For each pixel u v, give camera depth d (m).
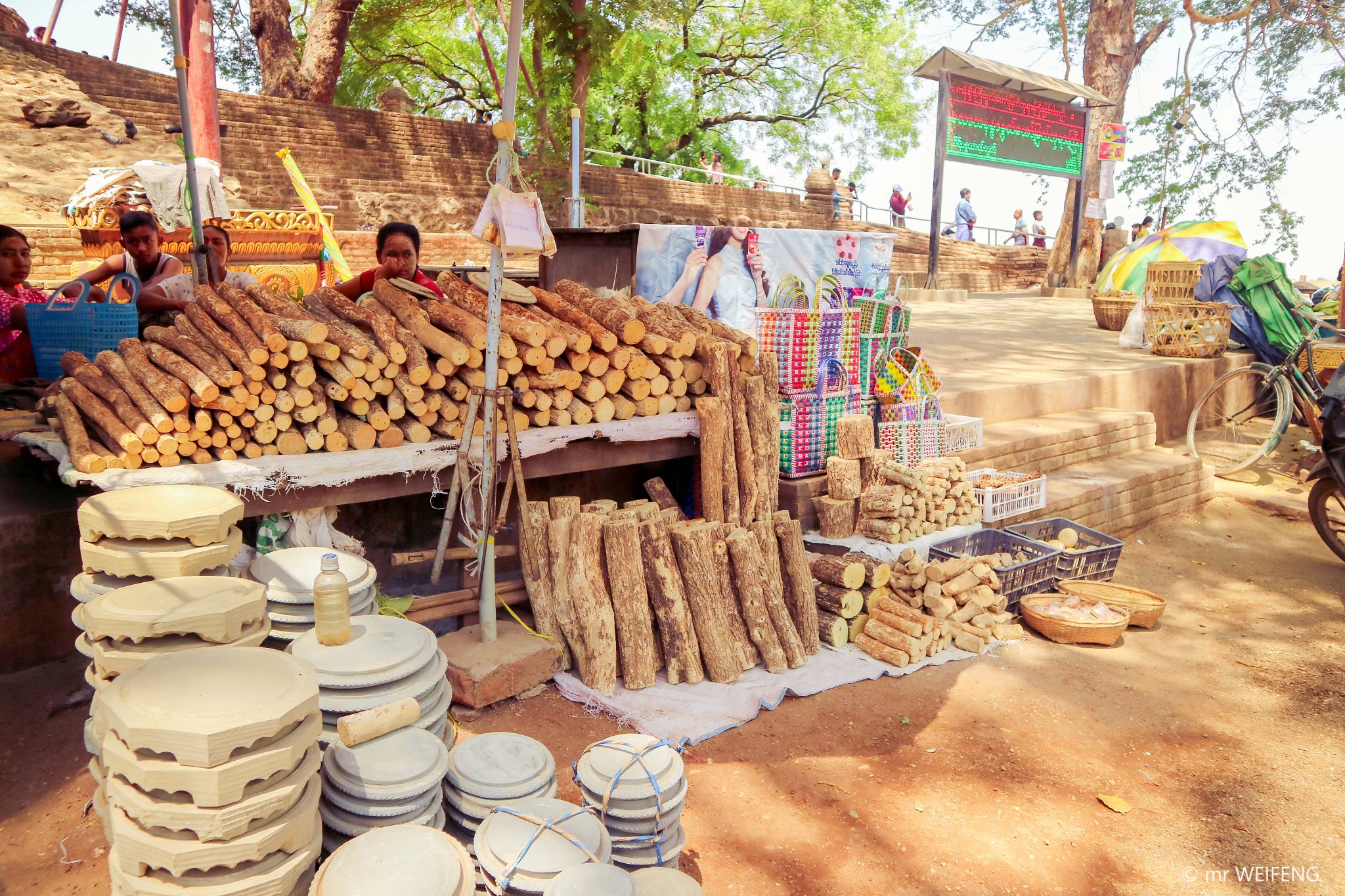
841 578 4.85
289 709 2.06
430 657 2.87
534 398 4.27
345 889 2.00
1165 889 3.15
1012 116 19.09
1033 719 4.32
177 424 3.41
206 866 1.99
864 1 29.70
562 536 4.25
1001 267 26.89
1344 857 3.36
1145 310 11.07
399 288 4.50
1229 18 21.56
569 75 14.74
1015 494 6.26
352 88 25.86
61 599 3.94
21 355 5.07
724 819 3.36
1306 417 8.71
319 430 3.73
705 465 4.80
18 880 2.72
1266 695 4.72
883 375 6.39
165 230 7.81
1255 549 7.34
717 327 5.15
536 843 2.39
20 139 12.31
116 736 2.05
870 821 3.42
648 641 4.21
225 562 2.79
